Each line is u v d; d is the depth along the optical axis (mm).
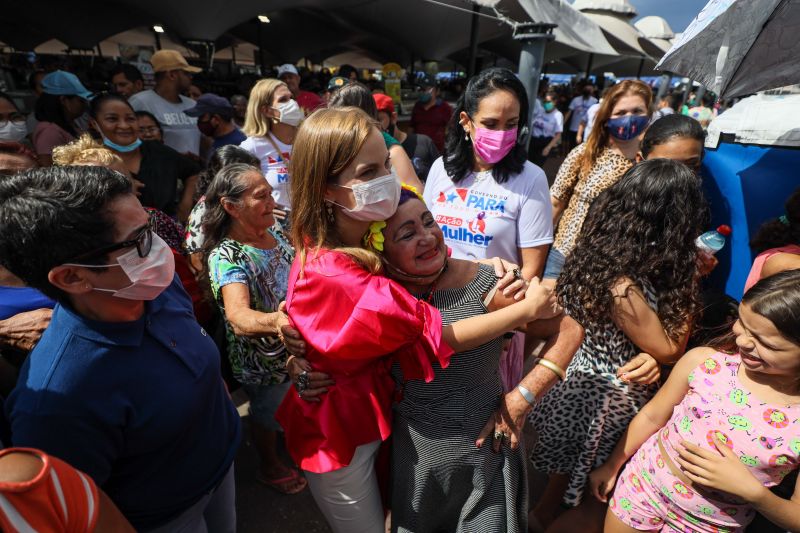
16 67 9695
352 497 1278
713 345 1383
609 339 1609
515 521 1258
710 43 1828
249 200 1876
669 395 1460
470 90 1896
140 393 1062
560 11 7547
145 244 1027
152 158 3086
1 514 632
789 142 1972
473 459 1219
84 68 8500
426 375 1077
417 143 3488
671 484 1382
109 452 1026
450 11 7684
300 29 12617
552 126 8461
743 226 2168
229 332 1973
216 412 1352
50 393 949
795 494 1173
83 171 956
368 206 1036
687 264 1438
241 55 21891
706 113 8938
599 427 1660
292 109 3012
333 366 1168
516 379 1915
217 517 1552
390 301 999
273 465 2318
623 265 1451
